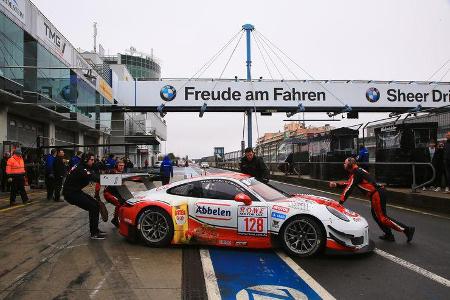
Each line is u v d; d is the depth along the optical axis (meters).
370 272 5.43
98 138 33.19
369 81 29.67
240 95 28.72
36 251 6.47
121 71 43.25
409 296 4.52
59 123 24.31
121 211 7.21
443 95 30.02
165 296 4.46
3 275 5.20
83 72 24.23
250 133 29.72
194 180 7.07
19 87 16.84
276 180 25.81
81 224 8.94
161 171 16.36
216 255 6.31
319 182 18.42
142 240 6.90
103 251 6.50
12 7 16.08
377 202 7.29
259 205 6.50
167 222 6.77
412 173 12.81
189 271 5.44
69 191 7.36
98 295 4.48
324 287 4.82
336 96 29.33
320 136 20.06
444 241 7.30
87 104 24.05
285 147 26.78
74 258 6.05
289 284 4.92
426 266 5.72
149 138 36.12
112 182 7.83
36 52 18.50
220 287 4.78
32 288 4.70
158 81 28.80
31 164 17.75
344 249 6.08
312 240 6.20
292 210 6.30
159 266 5.66
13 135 19.30
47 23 19.88
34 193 15.85
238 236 6.57
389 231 7.37
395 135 13.84
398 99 29.75
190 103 28.61
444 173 12.40
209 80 28.75
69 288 4.70
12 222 9.17
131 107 28.94
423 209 11.18
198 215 6.74
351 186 7.45
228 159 50.50
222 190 6.82
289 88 29.03
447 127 13.07
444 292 4.66
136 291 4.62
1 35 15.20
